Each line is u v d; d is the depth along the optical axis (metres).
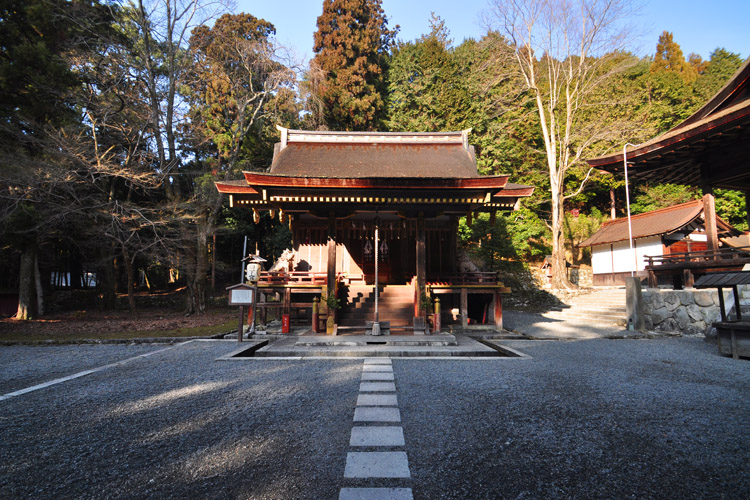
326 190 9.55
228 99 19.66
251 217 24.38
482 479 2.74
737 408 4.21
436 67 26.00
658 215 20.84
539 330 11.66
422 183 9.33
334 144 13.58
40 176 12.65
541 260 27.11
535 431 3.62
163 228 16.56
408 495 2.52
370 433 3.60
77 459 3.17
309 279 12.94
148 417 4.16
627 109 23.62
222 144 20.02
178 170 19.00
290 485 2.68
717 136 8.73
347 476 2.78
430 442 3.39
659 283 19.09
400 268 13.49
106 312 18.31
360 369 6.42
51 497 2.59
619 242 21.95
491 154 24.39
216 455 3.20
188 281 17.72
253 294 9.55
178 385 5.49
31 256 15.51
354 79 24.47
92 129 15.66
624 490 2.58
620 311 13.67
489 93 25.52
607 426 3.73
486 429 3.69
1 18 13.74
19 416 4.24
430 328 10.56
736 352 6.93
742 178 10.27
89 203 15.65
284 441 3.46
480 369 6.32
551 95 21.30
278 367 6.64
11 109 14.09
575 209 29.84
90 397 4.93
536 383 5.35
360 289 11.88
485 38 26.88
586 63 22.48
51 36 14.41
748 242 20.77
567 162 22.48
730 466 2.91
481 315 13.16
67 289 22.14
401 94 25.64
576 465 2.95
